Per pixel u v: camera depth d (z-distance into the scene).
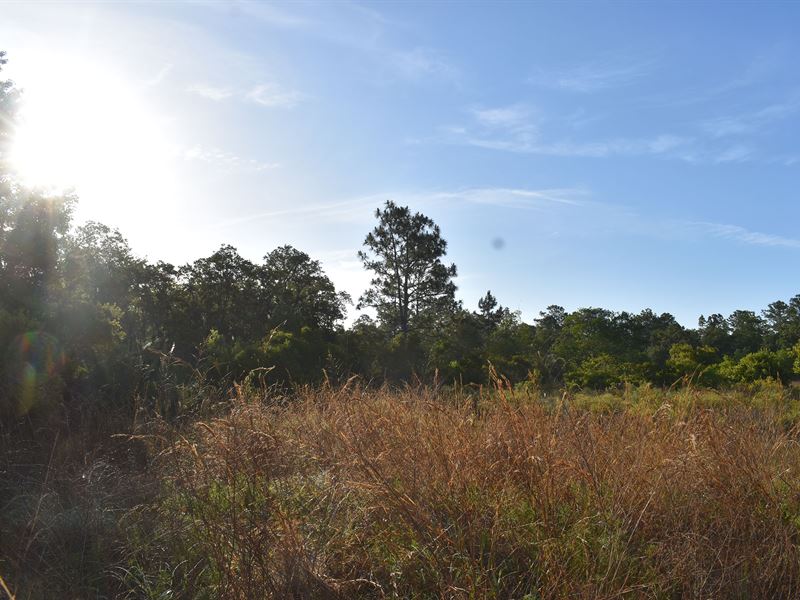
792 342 55.81
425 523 3.62
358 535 3.72
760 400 6.90
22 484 5.20
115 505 4.61
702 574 3.48
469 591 3.22
